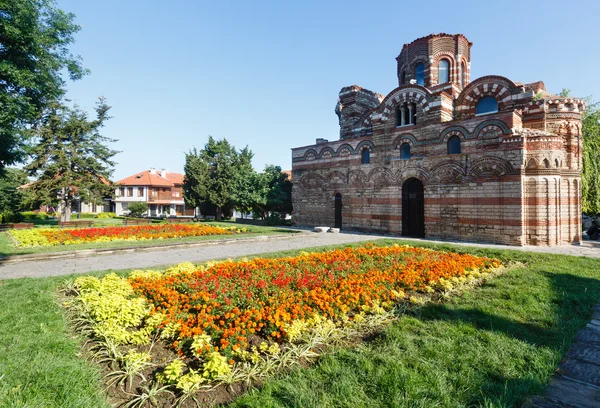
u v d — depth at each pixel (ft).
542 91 83.20
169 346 17.89
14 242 59.57
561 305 24.43
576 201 64.54
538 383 13.76
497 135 61.87
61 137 111.75
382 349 16.90
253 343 18.21
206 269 34.22
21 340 16.88
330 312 21.39
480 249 50.85
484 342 17.69
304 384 13.70
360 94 105.19
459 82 88.28
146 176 212.43
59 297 25.62
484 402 12.24
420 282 29.32
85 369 14.65
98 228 77.82
